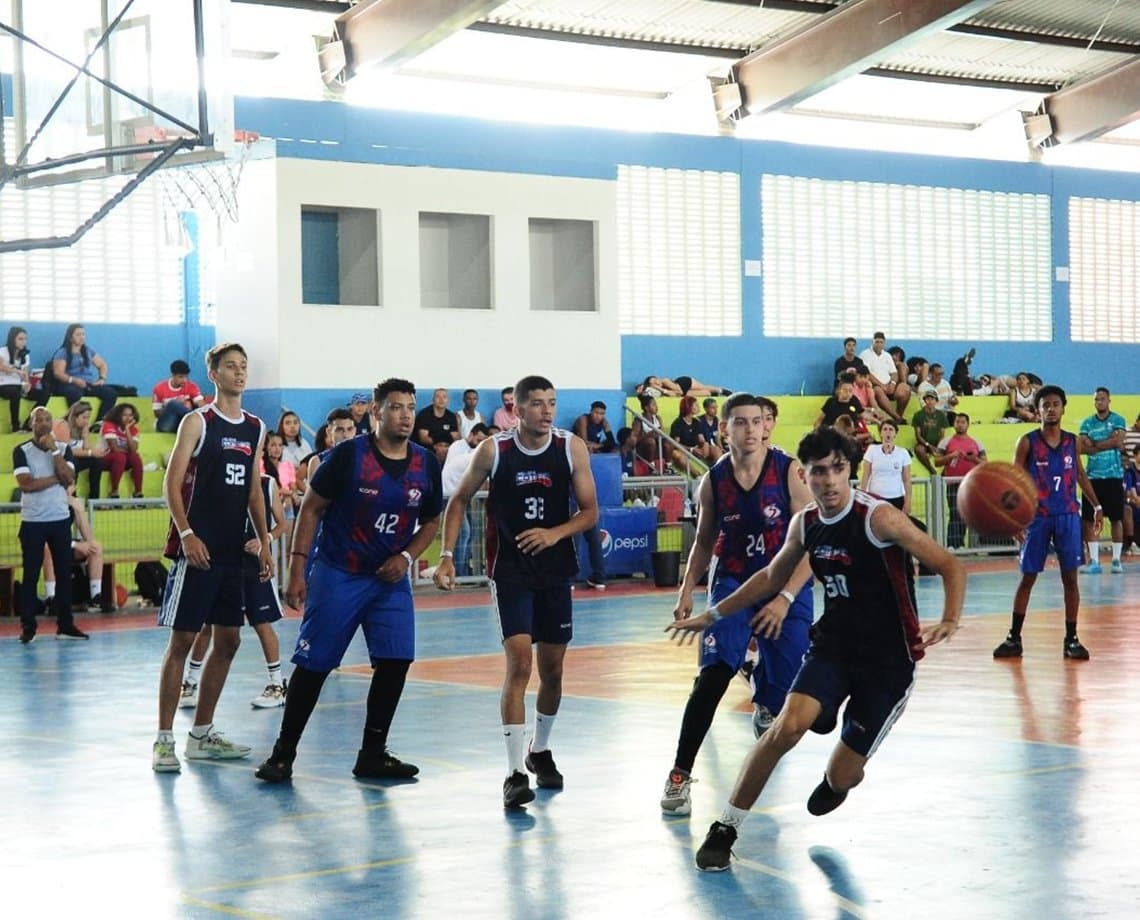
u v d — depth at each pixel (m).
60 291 21.55
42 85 12.95
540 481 7.46
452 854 6.30
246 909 5.52
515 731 7.25
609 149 26.55
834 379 28.31
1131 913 5.30
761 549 7.37
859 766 6.30
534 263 24.45
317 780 7.91
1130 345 32.25
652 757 8.46
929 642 5.95
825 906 5.46
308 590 8.01
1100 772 7.79
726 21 25.30
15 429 19.75
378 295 22.22
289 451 19.91
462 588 20.62
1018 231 30.81
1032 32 26.95
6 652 14.19
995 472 7.09
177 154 12.39
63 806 7.35
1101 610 16.59
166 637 15.42
